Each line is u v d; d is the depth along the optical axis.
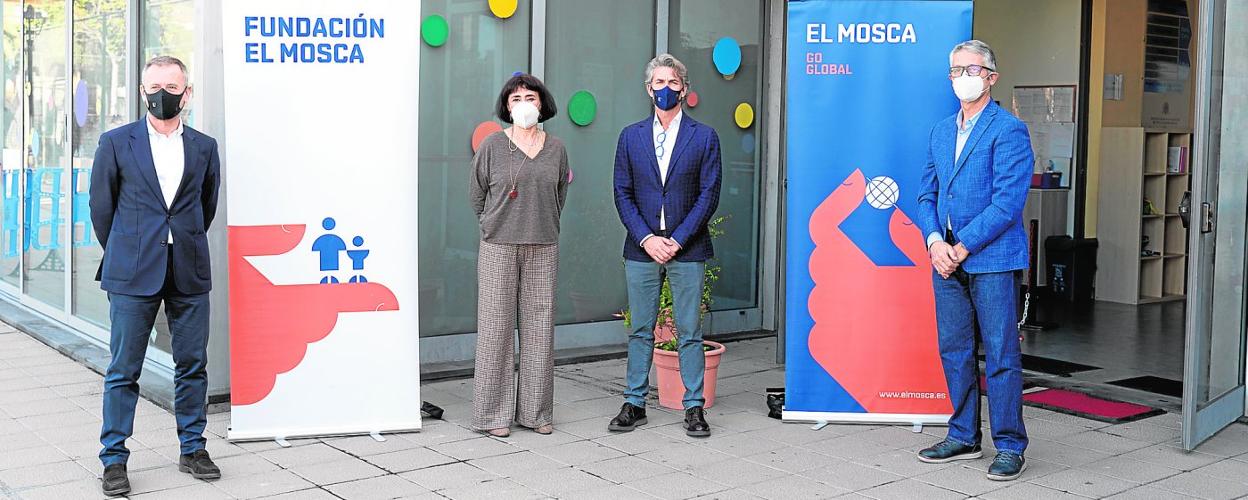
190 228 4.14
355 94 4.79
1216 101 4.83
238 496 4.01
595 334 6.89
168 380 5.69
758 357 6.79
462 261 6.39
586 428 5.05
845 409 5.14
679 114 5.07
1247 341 5.44
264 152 4.68
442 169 6.26
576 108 6.70
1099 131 9.81
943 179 4.51
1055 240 9.79
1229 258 5.12
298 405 4.79
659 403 5.54
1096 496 4.11
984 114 4.41
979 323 4.44
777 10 7.37
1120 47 9.77
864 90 5.01
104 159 4.04
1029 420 5.26
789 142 5.07
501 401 4.91
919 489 4.18
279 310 4.74
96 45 6.72
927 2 4.96
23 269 8.13
